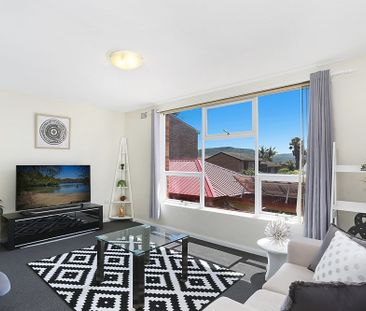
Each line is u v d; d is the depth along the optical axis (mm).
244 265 2822
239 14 1813
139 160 4879
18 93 3830
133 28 1996
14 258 2969
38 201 3766
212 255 3117
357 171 2279
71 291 2213
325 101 2596
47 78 3166
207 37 2139
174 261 2918
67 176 4094
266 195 3334
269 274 2373
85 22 1910
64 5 1704
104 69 2861
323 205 2525
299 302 792
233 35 2105
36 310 1943
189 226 3938
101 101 4352
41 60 2609
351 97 2533
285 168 3172
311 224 2617
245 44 2266
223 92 3613
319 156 2600
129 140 5121
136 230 2760
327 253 1529
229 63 2688
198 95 3898
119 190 5094
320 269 1482
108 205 4953
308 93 2834
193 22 1913
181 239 2477
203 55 2486
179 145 4367
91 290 2234
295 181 3043
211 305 1180
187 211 3971
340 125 2582
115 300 2078
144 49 2355
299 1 1672
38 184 3771
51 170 3916
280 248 2354
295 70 2865
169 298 2127
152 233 2650
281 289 1558
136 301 1956
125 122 5227
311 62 2660
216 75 3047
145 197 4723
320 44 2266
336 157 2572
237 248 3342
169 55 2486
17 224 3338
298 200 2887
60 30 2023
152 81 3281
